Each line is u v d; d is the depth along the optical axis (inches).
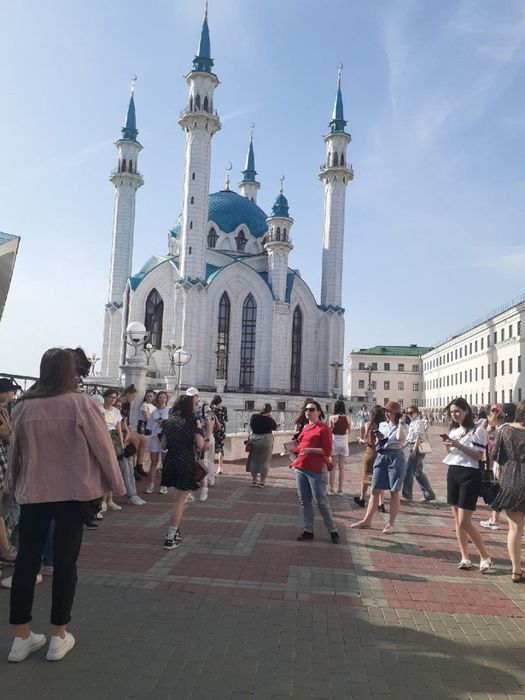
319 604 241.8
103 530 369.4
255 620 220.8
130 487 457.7
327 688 169.6
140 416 603.2
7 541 282.4
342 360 2501.2
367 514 406.3
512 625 224.8
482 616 234.1
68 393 193.0
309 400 374.3
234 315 2330.2
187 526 387.9
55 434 186.5
